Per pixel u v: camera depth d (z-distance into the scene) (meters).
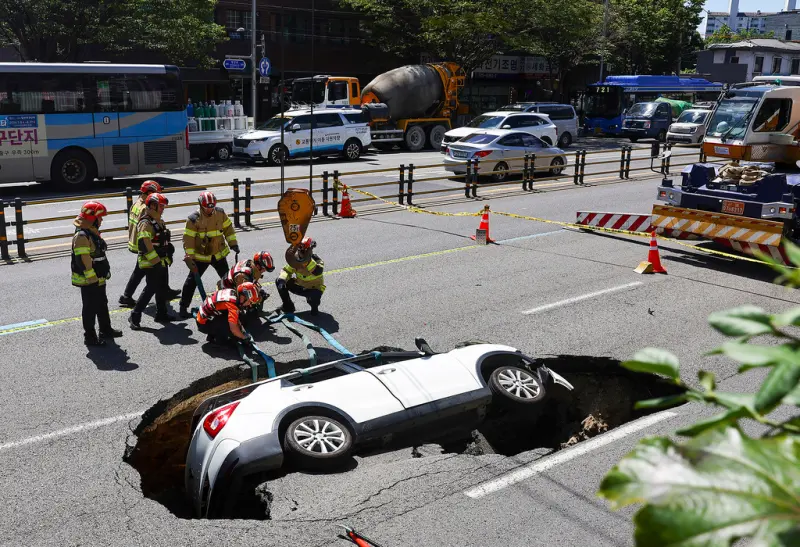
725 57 57.09
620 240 15.03
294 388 6.14
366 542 4.73
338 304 10.54
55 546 4.91
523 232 15.76
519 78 51.19
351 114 30.23
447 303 10.58
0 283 11.84
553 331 9.32
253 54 31.83
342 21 42.34
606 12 44.44
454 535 4.90
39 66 21.22
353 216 17.62
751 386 7.51
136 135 22.80
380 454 6.12
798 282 0.78
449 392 6.42
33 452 6.27
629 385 7.99
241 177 24.75
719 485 0.66
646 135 43.41
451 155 24.09
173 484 6.26
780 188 12.38
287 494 5.36
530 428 6.73
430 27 38.50
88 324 8.84
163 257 9.61
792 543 0.61
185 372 8.09
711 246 14.62
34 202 13.59
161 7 28.33
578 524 5.04
